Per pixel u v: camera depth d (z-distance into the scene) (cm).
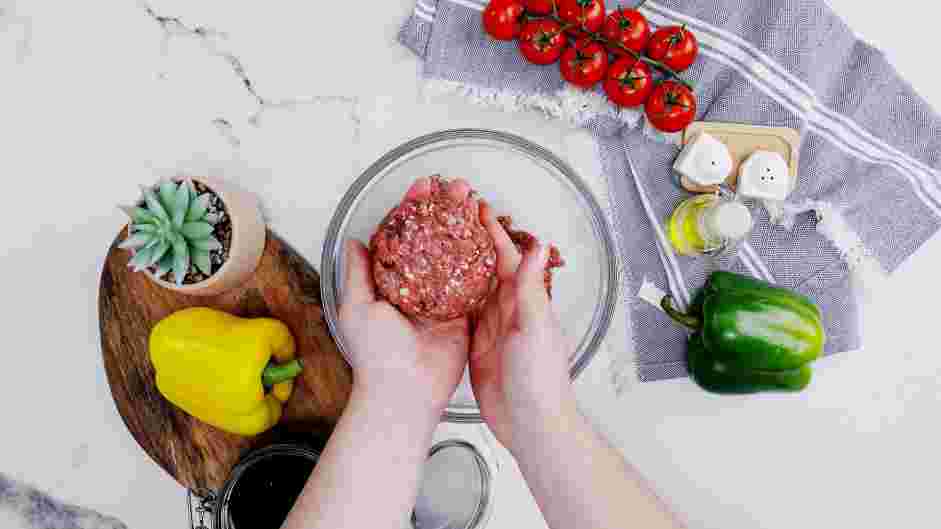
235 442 123
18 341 129
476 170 122
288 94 130
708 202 122
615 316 129
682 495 133
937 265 133
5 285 129
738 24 126
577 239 123
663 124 122
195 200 108
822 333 122
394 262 96
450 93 130
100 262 130
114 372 122
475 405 121
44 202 130
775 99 127
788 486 133
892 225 128
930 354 134
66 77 130
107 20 130
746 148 126
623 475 94
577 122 128
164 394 118
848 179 128
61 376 130
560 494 92
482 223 105
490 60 127
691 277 128
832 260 128
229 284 118
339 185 130
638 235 129
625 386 130
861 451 134
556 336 98
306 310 122
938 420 134
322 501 93
